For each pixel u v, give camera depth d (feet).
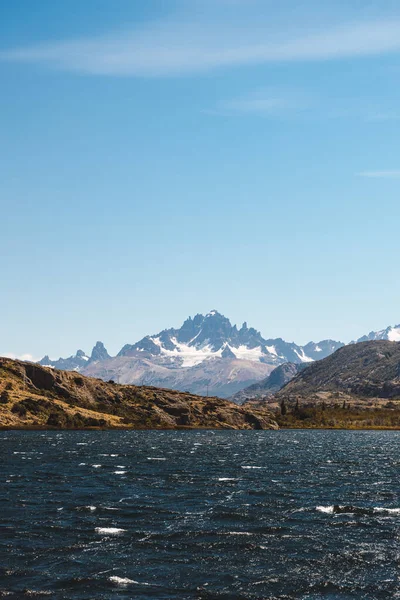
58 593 145.79
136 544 185.78
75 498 259.19
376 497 273.33
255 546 185.16
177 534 197.47
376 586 153.28
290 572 162.71
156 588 150.51
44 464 398.01
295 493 282.56
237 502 255.91
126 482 313.53
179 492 281.13
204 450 566.77
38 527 203.62
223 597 145.89
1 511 228.43
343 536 197.67
